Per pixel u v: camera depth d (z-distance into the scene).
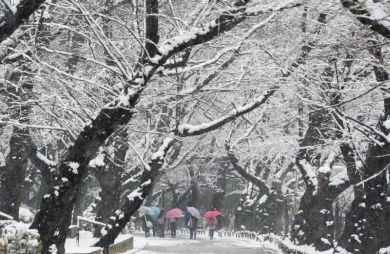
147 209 101.25
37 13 35.66
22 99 37.03
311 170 57.66
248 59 37.31
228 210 167.00
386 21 19.22
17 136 48.00
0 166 53.00
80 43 40.97
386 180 34.22
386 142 32.50
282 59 31.28
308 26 30.52
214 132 94.94
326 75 32.22
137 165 73.94
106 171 56.62
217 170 136.50
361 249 34.62
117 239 58.03
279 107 41.41
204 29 29.33
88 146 29.08
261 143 60.69
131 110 29.36
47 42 39.53
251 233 105.31
